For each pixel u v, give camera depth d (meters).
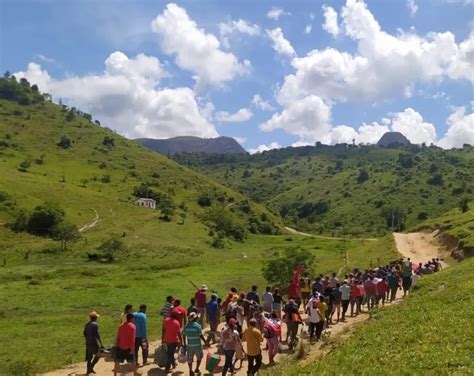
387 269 34.06
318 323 21.84
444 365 11.63
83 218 110.12
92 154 197.75
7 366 21.16
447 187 193.25
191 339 17.28
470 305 17.48
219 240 111.12
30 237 91.25
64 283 55.06
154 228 113.12
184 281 56.62
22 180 126.00
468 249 50.84
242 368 18.86
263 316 20.02
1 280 57.66
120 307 40.44
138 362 20.00
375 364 12.95
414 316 18.03
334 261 69.62
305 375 13.79
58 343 26.84
